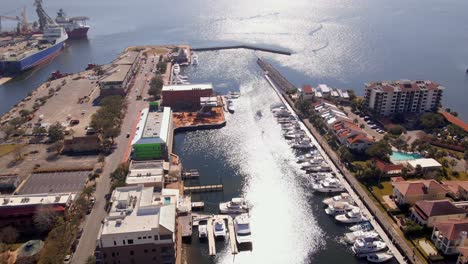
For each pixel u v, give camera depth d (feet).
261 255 595.06
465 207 645.92
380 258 574.56
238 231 629.10
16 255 570.46
